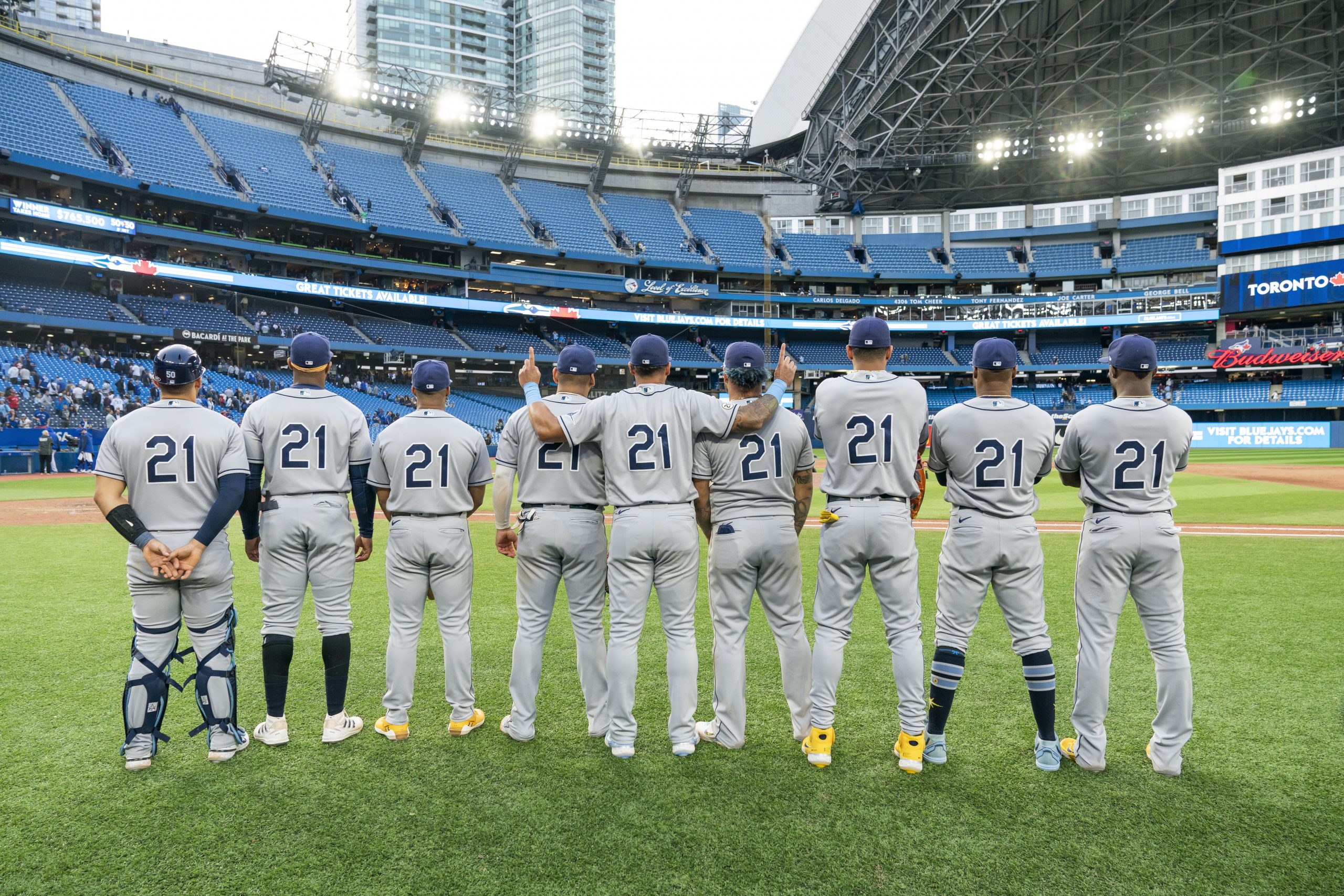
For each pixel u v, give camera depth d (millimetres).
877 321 3676
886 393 3572
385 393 37531
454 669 3830
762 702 4367
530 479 3822
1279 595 6688
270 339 34656
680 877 2607
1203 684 4492
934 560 8961
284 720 3721
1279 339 41094
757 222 51250
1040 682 3430
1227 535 10172
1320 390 39750
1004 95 41062
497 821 2979
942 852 2760
